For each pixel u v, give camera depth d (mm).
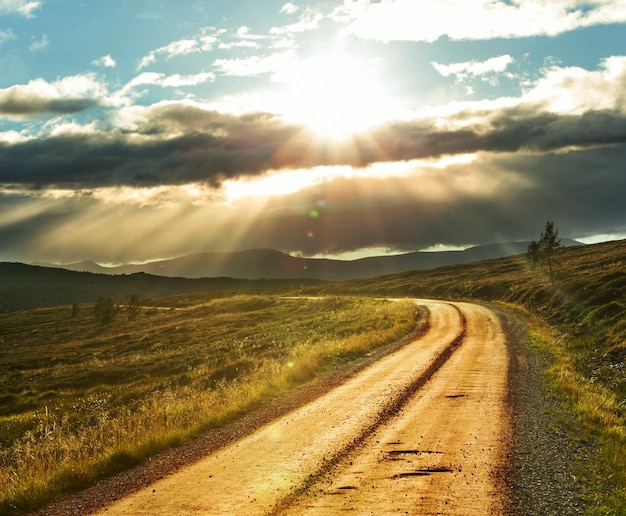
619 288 42688
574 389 19359
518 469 10961
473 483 10133
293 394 20969
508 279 85688
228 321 79000
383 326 47562
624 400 19047
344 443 13352
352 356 31234
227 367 33688
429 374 24109
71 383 44594
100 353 66688
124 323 101562
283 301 95875
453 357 29312
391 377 23812
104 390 39094
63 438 15938
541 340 34812
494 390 20062
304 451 12781
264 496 9703
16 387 44750
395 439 13570
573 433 13836
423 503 9117
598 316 37094
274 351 40844
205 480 10820
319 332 52625
